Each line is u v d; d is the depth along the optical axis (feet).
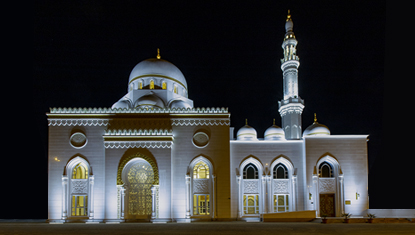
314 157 101.14
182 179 97.25
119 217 91.66
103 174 95.71
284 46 128.26
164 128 99.71
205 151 99.25
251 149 102.68
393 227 68.90
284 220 90.63
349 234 58.70
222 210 96.12
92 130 98.48
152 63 123.13
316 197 98.73
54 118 98.43
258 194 101.50
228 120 101.19
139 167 96.37
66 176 94.84
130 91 117.50
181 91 126.31
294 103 118.32
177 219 94.17
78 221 92.73
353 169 101.09
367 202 99.66
